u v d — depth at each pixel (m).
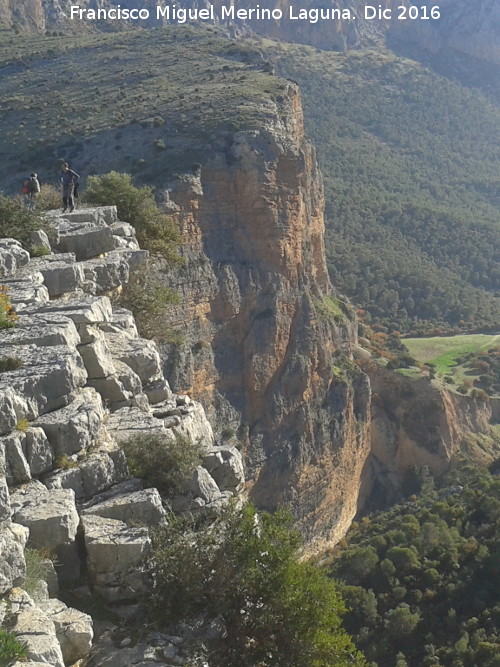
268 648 11.70
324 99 185.25
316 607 11.91
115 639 11.15
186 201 54.06
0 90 78.94
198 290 54.09
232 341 57.16
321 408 63.94
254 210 57.00
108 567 11.64
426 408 82.06
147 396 16.64
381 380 83.62
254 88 66.44
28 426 12.50
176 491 13.54
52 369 13.16
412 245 133.88
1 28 109.31
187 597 11.67
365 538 55.09
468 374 95.94
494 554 38.06
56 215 25.36
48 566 11.14
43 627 9.58
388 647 34.16
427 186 163.75
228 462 14.66
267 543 12.12
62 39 97.31
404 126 189.00
